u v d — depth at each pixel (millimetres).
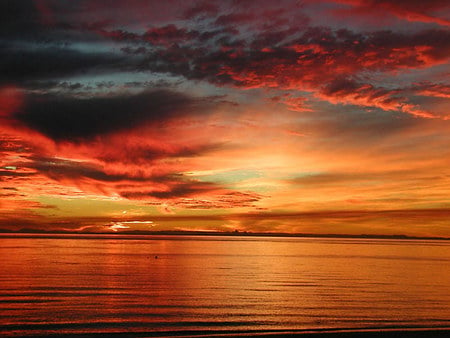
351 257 87250
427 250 141875
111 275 42875
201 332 20422
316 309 26156
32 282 35812
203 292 32469
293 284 38188
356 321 23172
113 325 21453
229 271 50344
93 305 26203
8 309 24297
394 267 60125
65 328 20609
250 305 27266
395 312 25531
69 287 33375
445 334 19812
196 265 58719
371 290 34656
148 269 50812
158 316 23656
